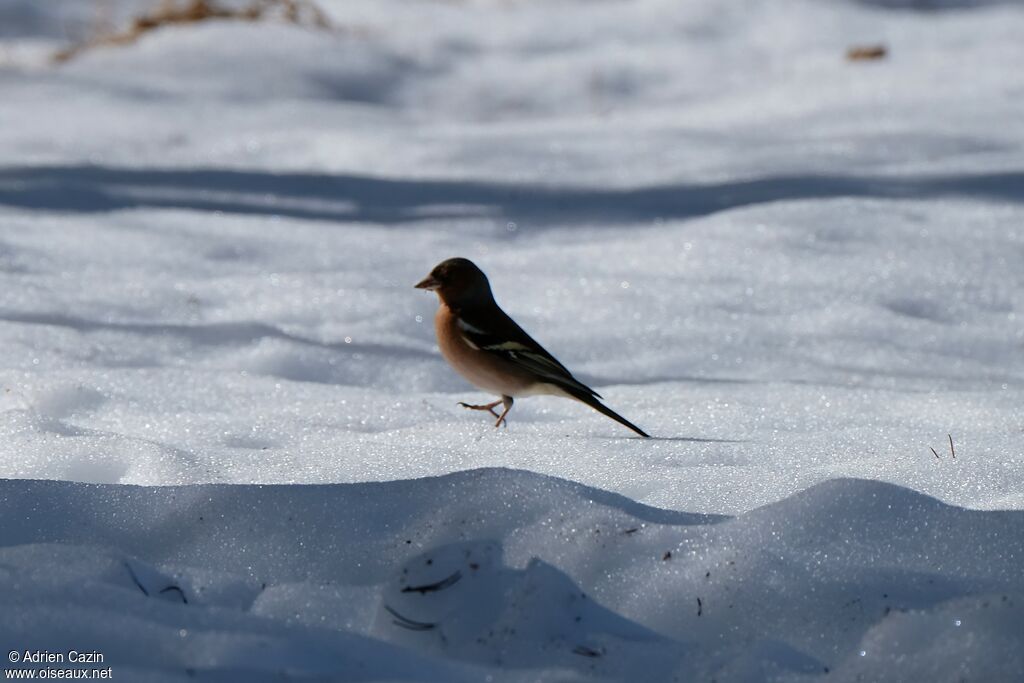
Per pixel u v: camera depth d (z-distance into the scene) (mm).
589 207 17641
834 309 13195
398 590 5035
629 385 10891
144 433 8836
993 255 14953
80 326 12203
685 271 14523
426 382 11367
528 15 32406
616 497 6156
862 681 4523
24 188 18078
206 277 14344
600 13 32531
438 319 9273
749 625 5113
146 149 22141
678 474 7359
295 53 28891
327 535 5859
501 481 6066
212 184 18922
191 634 4516
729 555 5418
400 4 33750
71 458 7691
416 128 24344
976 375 11664
